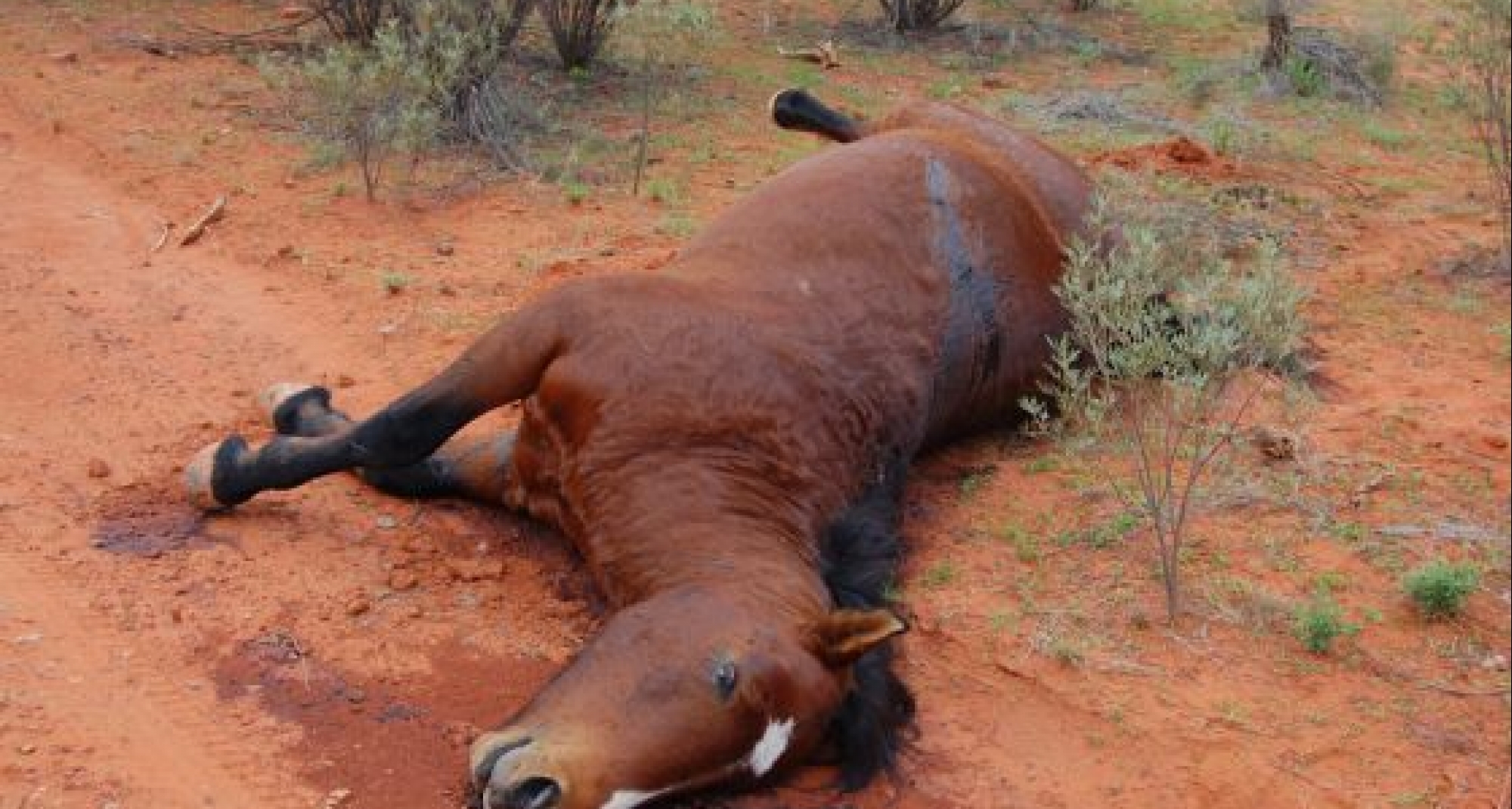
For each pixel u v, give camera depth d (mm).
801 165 7297
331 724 5316
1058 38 15555
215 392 7445
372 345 8070
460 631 5891
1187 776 5582
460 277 8914
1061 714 5836
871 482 6281
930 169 7242
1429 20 17125
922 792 5305
